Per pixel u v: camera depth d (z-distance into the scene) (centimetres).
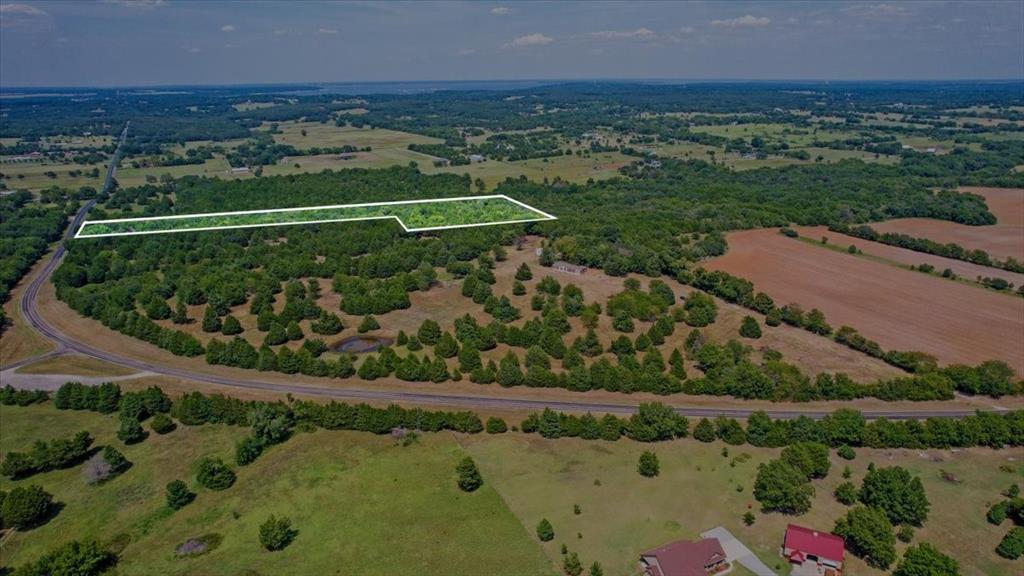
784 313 16900
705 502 10181
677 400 13425
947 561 8188
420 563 9012
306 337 16850
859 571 8738
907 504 9550
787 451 10688
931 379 13275
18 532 9838
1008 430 11531
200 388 14238
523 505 10175
